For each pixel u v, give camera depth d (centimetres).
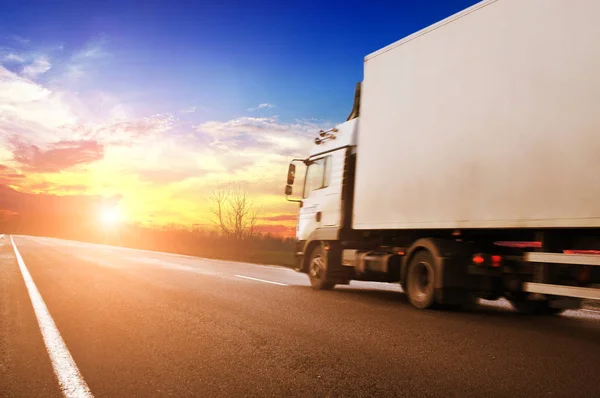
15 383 425
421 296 870
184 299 929
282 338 596
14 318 730
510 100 705
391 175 929
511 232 761
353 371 456
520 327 696
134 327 661
